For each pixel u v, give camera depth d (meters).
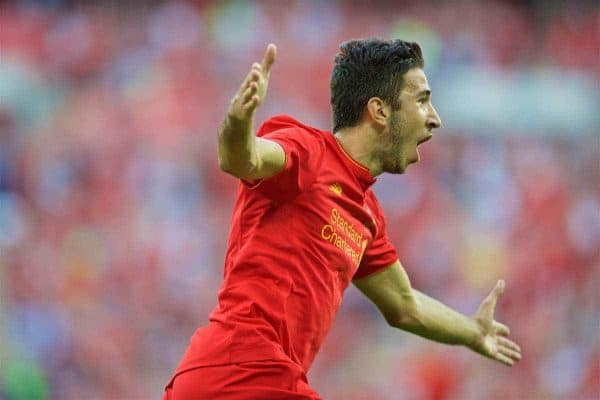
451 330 13.20
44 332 36.53
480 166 48.88
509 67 58.84
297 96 53.47
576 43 60.69
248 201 10.91
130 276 41.41
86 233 43.50
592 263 42.44
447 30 60.22
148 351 38.66
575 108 56.00
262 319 10.59
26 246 41.78
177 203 45.97
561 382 36.47
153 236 43.50
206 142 49.78
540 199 46.19
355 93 11.27
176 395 10.75
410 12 60.81
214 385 10.55
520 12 62.00
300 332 10.76
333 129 11.51
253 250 10.75
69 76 55.56
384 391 36.09
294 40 57.22
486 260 43.31
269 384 10.50
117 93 53.84
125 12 58.62
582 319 39.47
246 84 9.40
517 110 55.59
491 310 13.46
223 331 10.66
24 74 54.75
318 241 10.79
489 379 35.62
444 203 45.91
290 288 10.66
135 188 46.66
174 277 41.66
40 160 47.69
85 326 37.66
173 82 54.78
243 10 58.34
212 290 42.19
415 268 43.50
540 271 42.28
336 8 59.69
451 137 52.72
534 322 39.34
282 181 10.46
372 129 11.30
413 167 46.53
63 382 35.72
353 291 39.25
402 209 44.81
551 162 50.56
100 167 47.56
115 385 36.66
